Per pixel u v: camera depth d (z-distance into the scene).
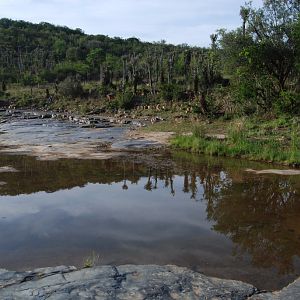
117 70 68.94
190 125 26.42
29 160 17.00
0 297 5.05
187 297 5.12
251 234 8.30
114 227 8.69
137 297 5.08
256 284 6.09
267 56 25.95
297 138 18.48
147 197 11.23
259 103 26.25
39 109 51.69
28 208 10.14
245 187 12.35
